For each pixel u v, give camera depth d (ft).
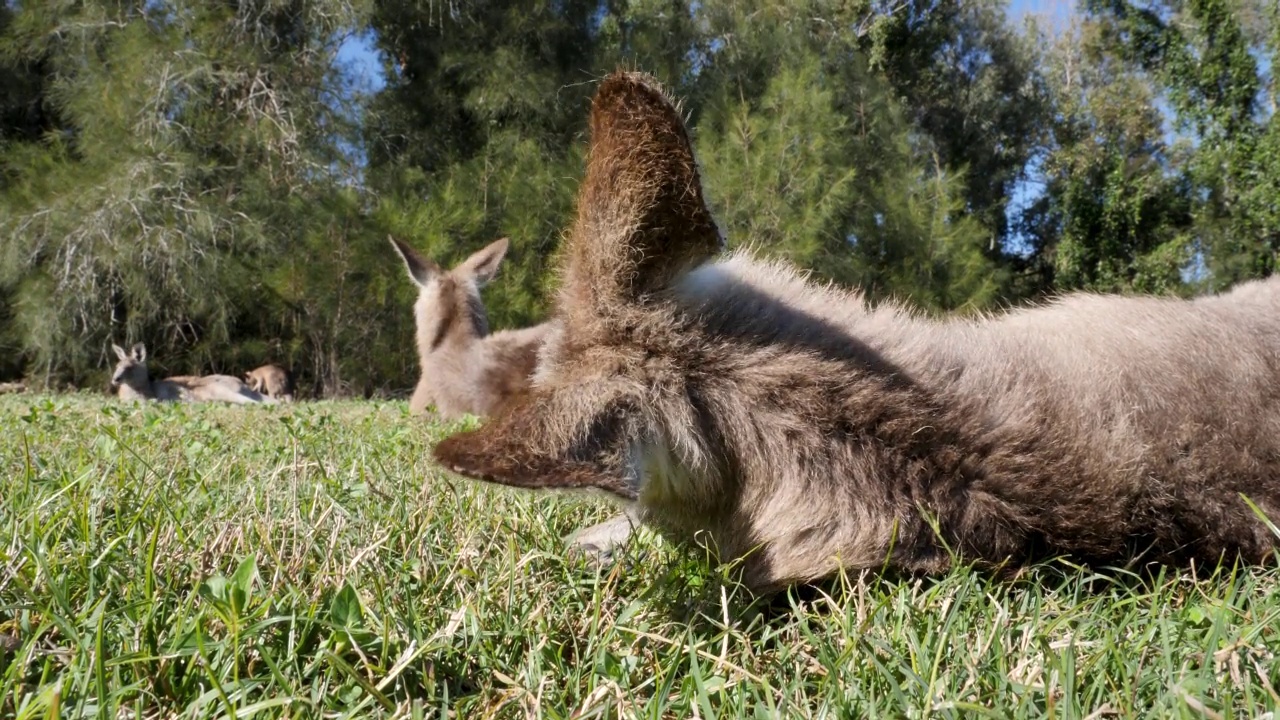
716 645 2.65
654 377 2.83
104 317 20.24
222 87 20.51
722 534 3.03
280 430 6.05
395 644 2.48
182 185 19.12
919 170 23.81
